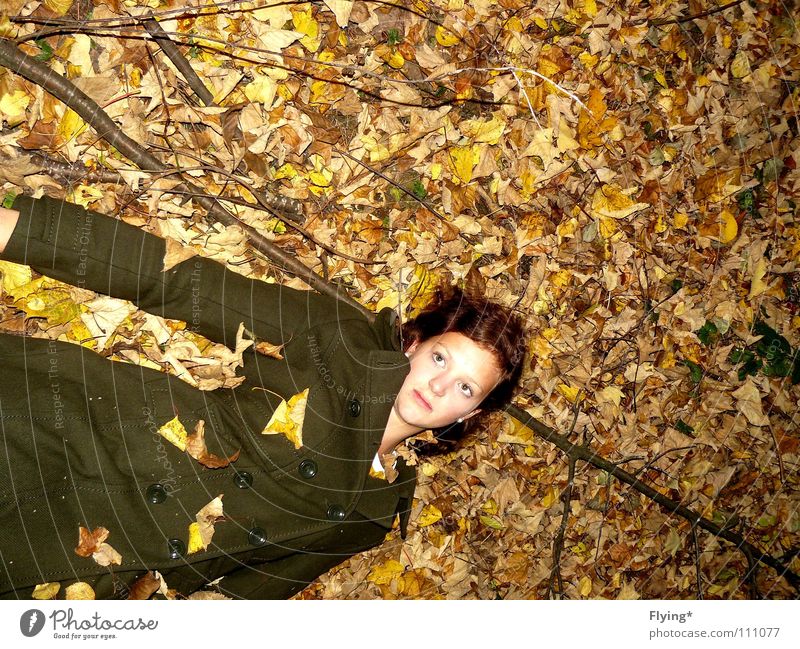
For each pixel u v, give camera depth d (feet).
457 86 7.22
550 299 7.75
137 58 6.05
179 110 6.16
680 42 8.32
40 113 5.74
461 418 5.87
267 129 6.48
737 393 8.66
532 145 7.49
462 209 7.34
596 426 7.99
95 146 6.01
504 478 7.64
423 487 7.30
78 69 5.84
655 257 8.21
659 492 8.30
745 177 8.70
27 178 5.69
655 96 8.23
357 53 6.89
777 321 8.86
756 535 8.83
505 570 7.61
